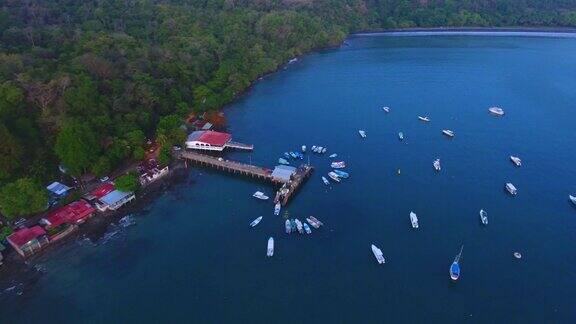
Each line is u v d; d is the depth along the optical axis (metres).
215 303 135.88
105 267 149.00
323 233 161.25
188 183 192.50
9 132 173.25
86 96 196.75
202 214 172.75
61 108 190.38
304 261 149.75
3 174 169.38
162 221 169.25
